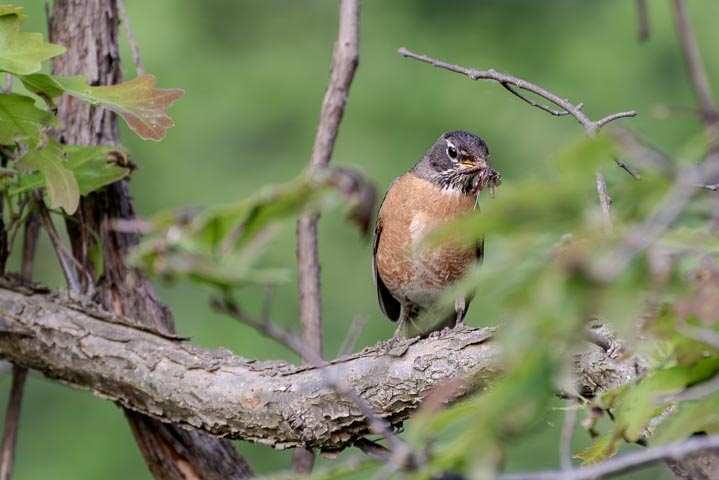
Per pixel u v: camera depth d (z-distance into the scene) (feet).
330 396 20.76
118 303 24.82
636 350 13.34
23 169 21.70
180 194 52.19
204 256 10.33
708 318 9.98
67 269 24.49
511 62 54.70
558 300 9.05
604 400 13.79
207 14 55.77
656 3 54.13
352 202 10.32
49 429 47.39
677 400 12.35
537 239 9.52
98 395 23.21
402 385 20.10
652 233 8.92
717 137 9.37
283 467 46.39
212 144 53.26
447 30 55.52
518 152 52.19
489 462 9.39
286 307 46.85
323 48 55.83
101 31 26.12
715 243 9.98
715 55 53.78
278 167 53.26
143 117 21.85
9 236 26.35
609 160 9.99
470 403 11.75
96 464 46.96
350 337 17.95
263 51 55.52
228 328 46.60
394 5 56.08
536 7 55.42
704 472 14.60
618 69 54.08
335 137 26.91
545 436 42.70
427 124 53.26
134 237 25.45
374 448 20.90
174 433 24.11
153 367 22.41
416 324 31.96
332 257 49.19
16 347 23.27
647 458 10.57
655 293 9.89
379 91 54.03
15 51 20.86
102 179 23.54
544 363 9.39
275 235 10.41
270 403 21.27
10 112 20.92
